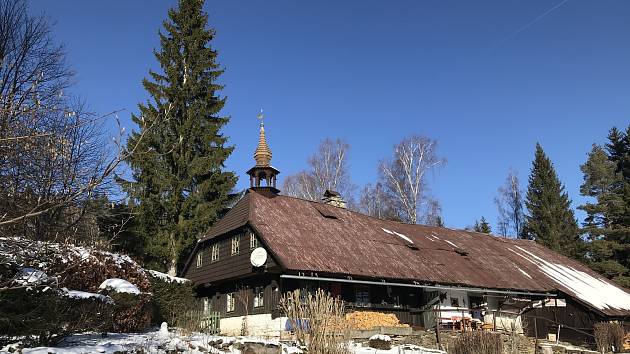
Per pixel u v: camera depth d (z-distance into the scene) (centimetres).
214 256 2880
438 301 2766
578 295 3134
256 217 2591
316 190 5003
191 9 3338
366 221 3250
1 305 1023
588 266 4525
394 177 4750
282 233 2517
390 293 2672
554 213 5619
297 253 2359
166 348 1195
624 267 4362
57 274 864
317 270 2266
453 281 2730
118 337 1334
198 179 3161
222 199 3161
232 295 2658
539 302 3212
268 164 3148
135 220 2848
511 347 2328
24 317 1035
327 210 3147
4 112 657
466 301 2983
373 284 2600
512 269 3303
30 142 704
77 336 1289
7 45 1727
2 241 789
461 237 3688
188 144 3062
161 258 2994
